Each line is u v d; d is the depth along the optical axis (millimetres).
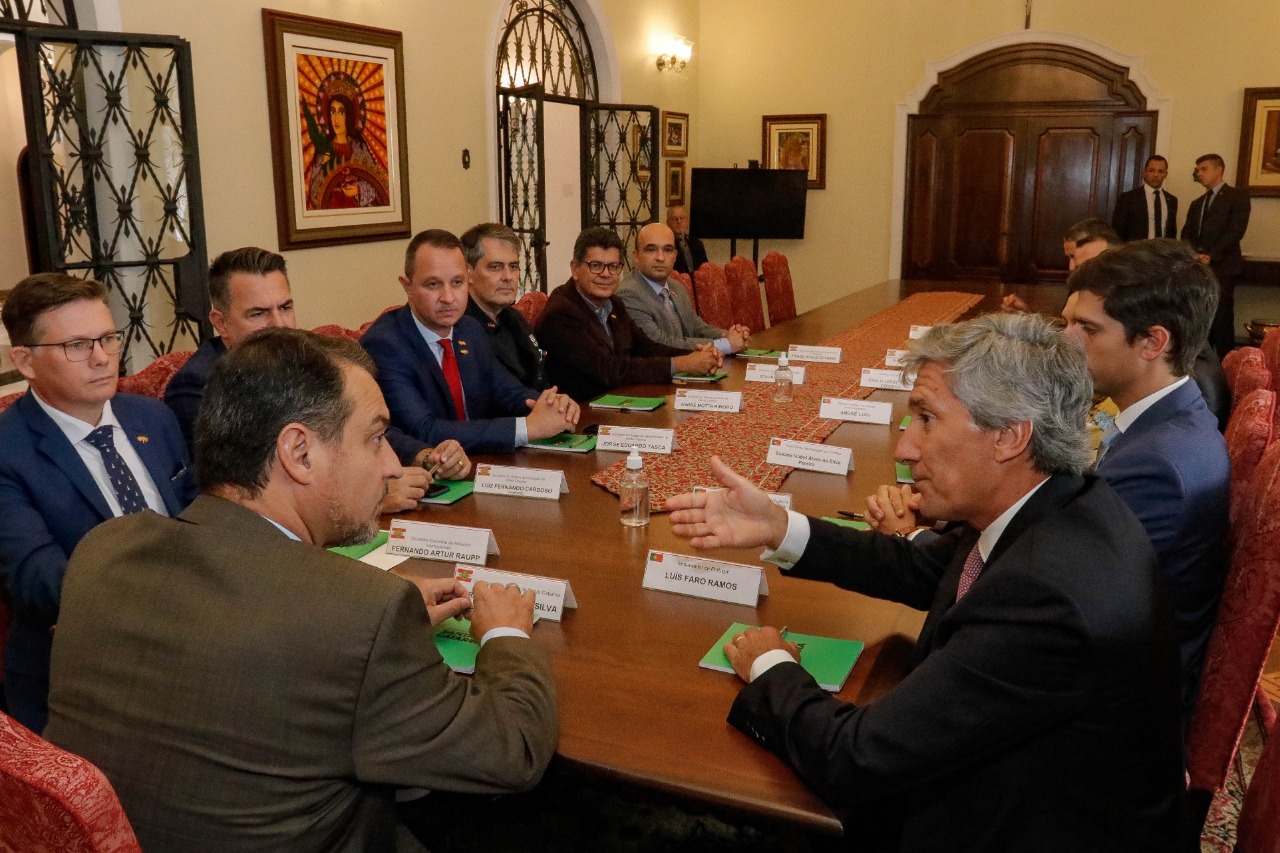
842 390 3482
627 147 8438
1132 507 1722
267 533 1129
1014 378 1240
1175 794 1268
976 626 1181
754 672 1369
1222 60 7996
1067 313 2041
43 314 1908
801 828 1163
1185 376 1903
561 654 1521
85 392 1971
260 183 5254
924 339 1333
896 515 1979
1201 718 1646
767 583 1746
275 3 5242
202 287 4609
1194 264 1845
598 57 8320
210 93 4922
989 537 1330
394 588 1106
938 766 1155
